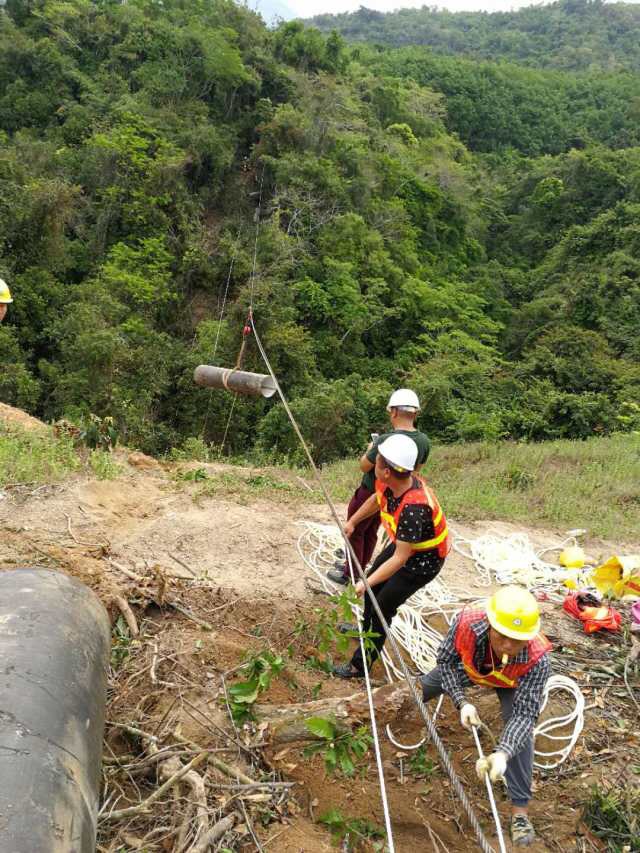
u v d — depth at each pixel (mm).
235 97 42000
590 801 3975
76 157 34500
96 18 43344
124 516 6574
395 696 4195
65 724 2732
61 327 25328
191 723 3963
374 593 4629
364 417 24281
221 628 4961
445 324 36812
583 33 131625
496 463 12461
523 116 80375
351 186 39625
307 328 32531
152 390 24312
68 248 30781
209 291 32781
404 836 3746
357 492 5438
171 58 40562
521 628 3395
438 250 48375
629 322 38031
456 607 5949
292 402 22766
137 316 28094
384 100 58188
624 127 81000
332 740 3613
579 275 43844
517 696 3584
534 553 7660
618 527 9109
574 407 24875
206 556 6020
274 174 37844
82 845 2475
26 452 7480
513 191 60719
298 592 5676
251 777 3711
